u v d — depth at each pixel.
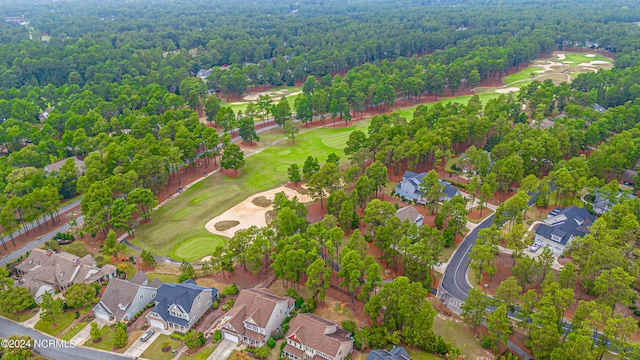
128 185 135.88
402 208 129.00
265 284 105.75
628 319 78.31
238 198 148.25
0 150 190.38
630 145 143.12
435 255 104.25
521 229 106.19
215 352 85.62
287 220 112.50
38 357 85.12
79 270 105.69
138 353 85.81
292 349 84.12
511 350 85.81
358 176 144.62
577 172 135.62
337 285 104.31
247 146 192.88
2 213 119.50
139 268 112.19
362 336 86.00
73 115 197.88
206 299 96.81
